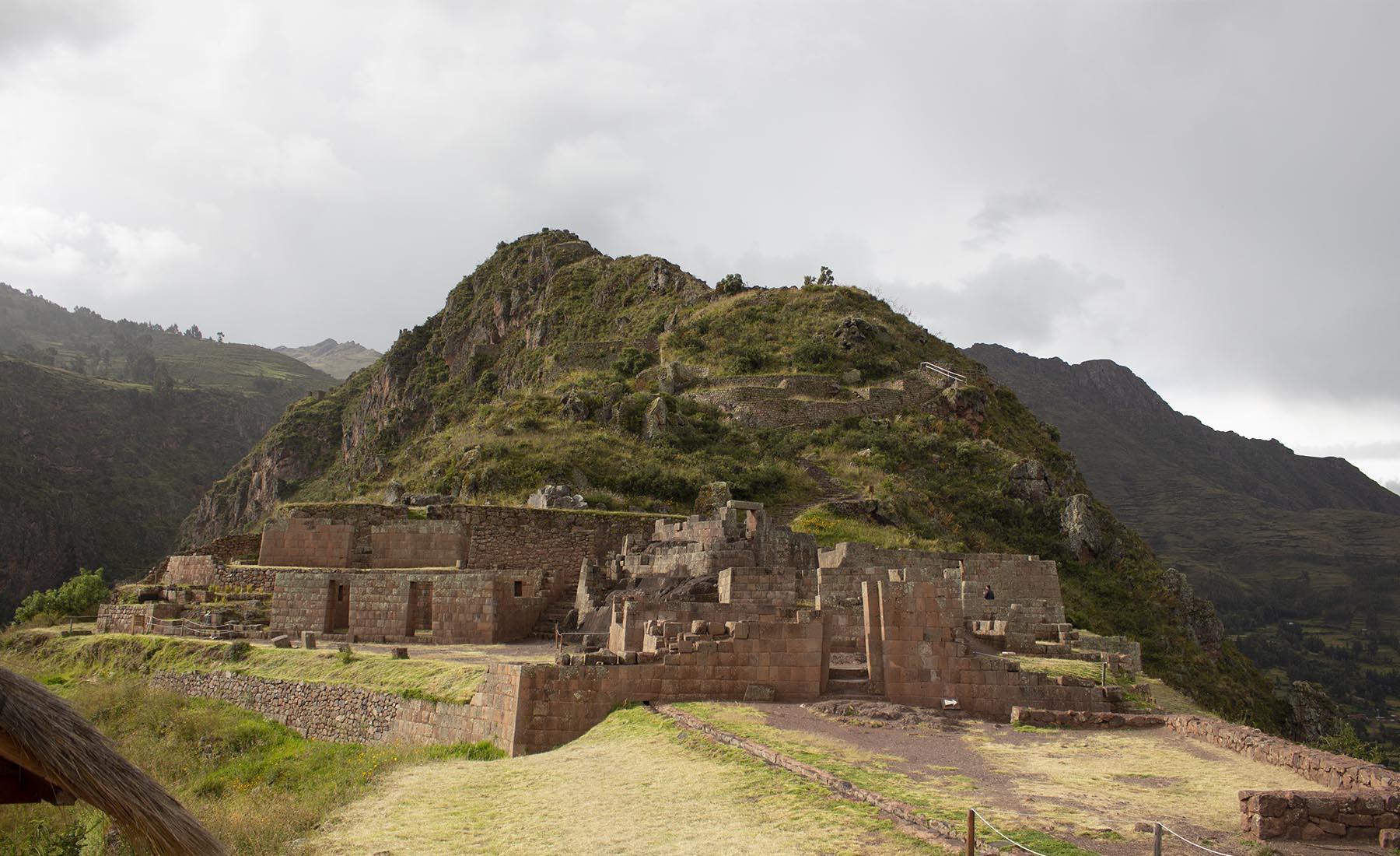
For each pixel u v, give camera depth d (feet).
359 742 102.58
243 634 141.59
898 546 216.74
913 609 85.30
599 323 452.76
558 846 52.29
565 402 292.81
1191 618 254.47
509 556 183.73
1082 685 84.58
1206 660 239.91
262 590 155.53
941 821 49.44
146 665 136.05
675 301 426.92
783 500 249.14
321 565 159.22
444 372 553.23
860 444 288.30
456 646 132.05
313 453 620.90
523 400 310.86
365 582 139.23
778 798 55.77
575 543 186.09
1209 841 47.67
